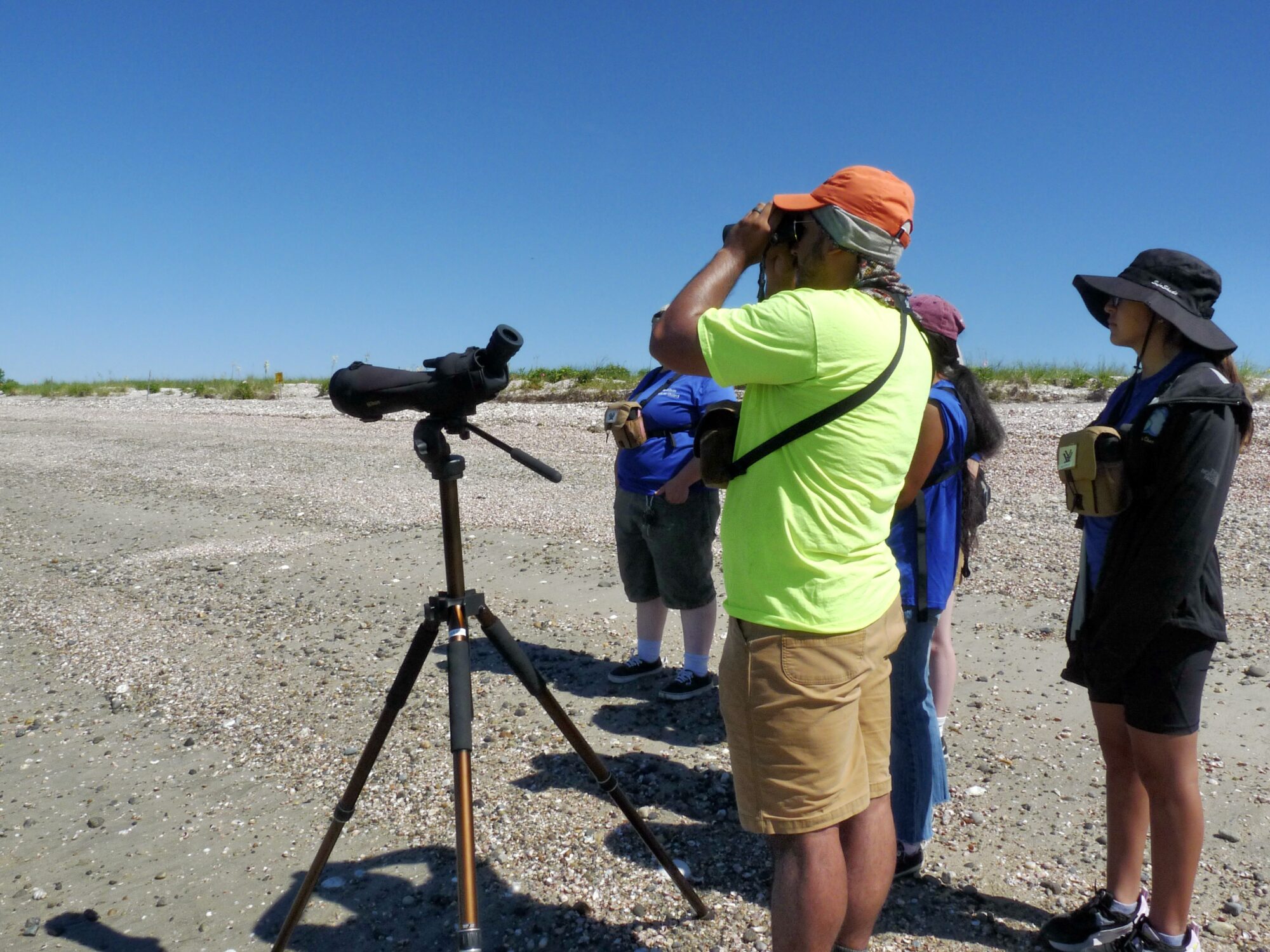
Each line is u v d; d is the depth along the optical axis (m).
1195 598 2.50
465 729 2.44
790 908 2.28
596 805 3.88
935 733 3.23
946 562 3.10
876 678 2.45
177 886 3.53
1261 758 3.93
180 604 6.89
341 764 4.38
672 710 4.77
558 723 2.78
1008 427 12.76
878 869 2.47
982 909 3.12
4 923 3.37
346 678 5.38
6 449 16.23
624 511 4.89
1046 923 2.99
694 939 3.04
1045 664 5.01
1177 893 2.65
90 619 6.64
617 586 6.84
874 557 2.33
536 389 20.83
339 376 2.46
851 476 2.23
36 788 4.34
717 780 4.02
